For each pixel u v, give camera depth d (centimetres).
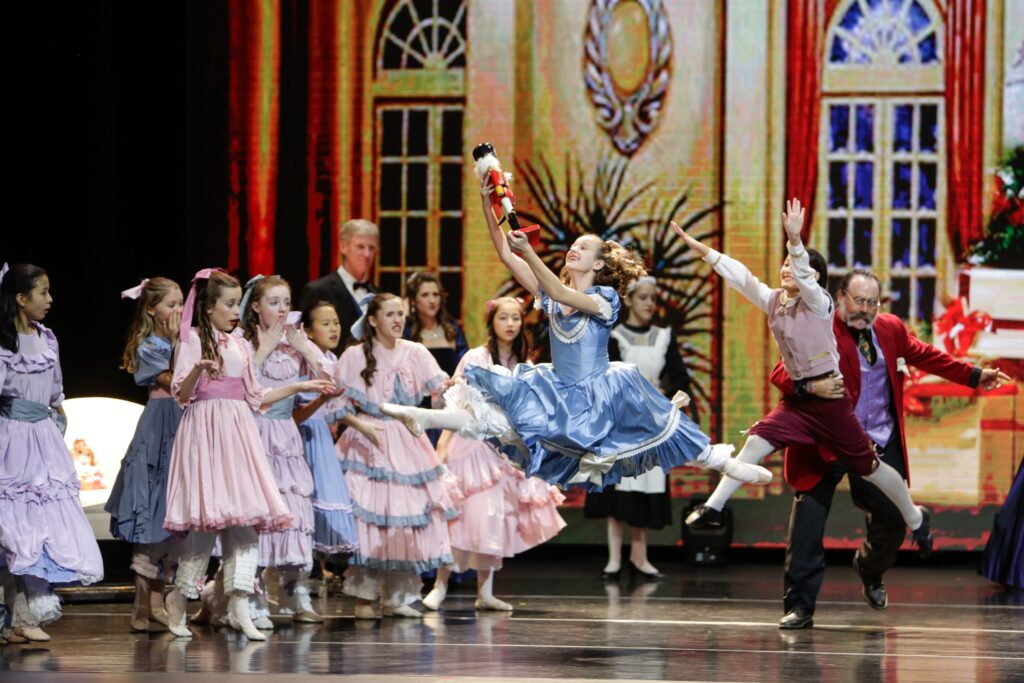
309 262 2338
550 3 2323
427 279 1933
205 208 2331
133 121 2312
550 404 1304
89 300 2305
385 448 1666
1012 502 2033
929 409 2256
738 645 1437
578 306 1297
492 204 1355
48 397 1482
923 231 2272
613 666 1280
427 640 1469
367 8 2338
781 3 2292
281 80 2338
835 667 1281
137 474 1549
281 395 1518
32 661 1312
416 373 1695
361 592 1655
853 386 1573
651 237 2319
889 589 2016
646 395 1326
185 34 2325
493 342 1786
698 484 2309
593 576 2169
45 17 2253
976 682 1197
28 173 2277
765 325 2295
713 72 2308
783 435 1514
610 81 2320
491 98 2333
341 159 2342
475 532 1736
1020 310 2245
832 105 2286
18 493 1423
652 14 2316
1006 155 2253
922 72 2270
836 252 2291
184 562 1494
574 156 2330
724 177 2305
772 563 2341
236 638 1484
